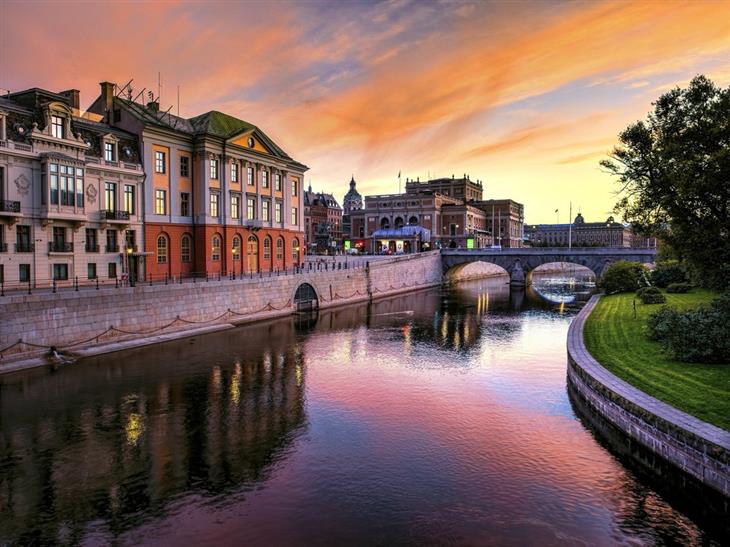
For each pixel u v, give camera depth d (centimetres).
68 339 3297
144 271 4891
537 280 12238
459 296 8062
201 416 2353
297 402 2569
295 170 7000
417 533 1438
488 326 5006
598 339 3219
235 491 1675
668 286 5538
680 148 2262
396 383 2930
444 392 2756
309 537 1423
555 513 1543
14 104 3831
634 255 8738
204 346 3809
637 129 2470
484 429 2214
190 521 1501
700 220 2269
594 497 1638
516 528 1464
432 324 5119
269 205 6438
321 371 3188
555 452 1975
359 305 6688
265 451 1981
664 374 2277
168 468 1830
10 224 3691
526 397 2664
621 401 2003
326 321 5228
